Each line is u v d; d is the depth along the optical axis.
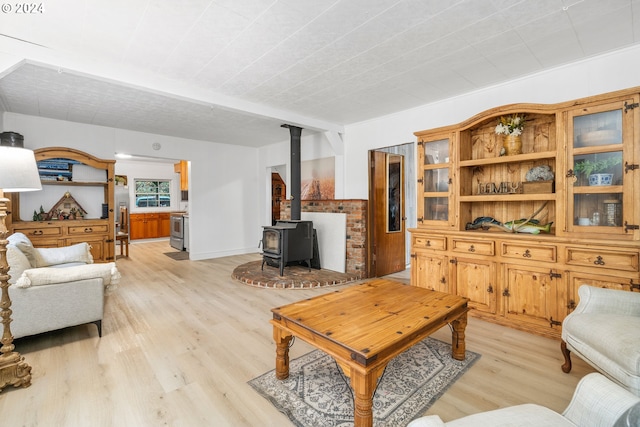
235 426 1.62
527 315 2.77
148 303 3.59
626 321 1.74
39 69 2.93
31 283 2.39
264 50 2.65
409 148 5.68
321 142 5.60
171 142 5.97
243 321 3.04
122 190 8.86
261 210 7.27
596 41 2.56
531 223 2.98
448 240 3.31
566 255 2.55
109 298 3.78
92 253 4.79
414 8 2.10
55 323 2.49
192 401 1.82
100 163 4.91
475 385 1.97
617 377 1.56
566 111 2.61
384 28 2.34
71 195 4.97
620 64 2.69
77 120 4.75
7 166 1.85
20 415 1.68
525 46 2.63
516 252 2.83
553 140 2.92
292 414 1.71
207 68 2.98
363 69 3.04
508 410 1.15
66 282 2.54
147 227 9.27
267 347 2.51
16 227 4.22
